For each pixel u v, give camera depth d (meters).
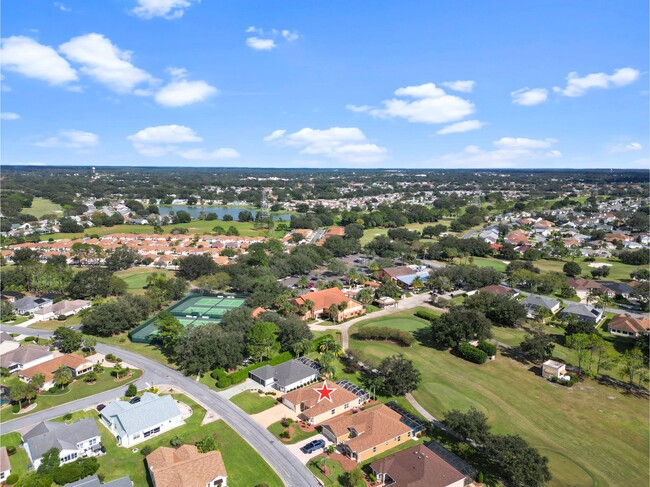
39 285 186.25
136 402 100.94
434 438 92.44
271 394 109.50
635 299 193.75
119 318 147.38
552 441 92.12
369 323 161.75
